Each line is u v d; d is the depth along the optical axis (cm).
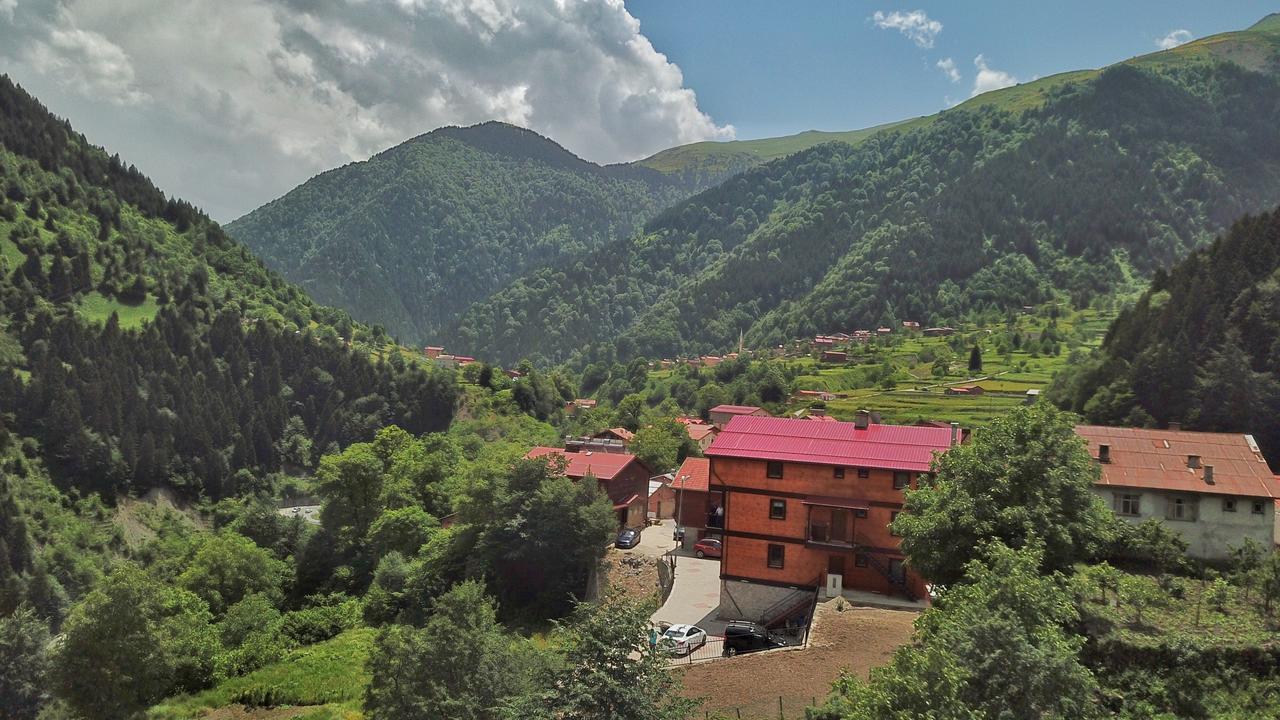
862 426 6281
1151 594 3938
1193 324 11631
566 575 6775
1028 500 3809
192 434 18362
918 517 4150
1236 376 10131
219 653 6469
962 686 2184
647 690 2652
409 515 8856
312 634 7212
